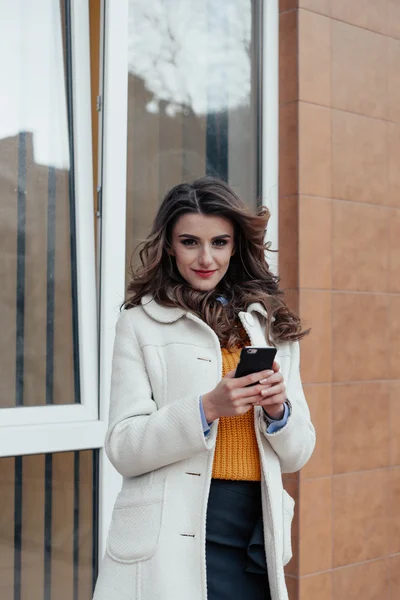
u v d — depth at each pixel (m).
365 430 3.67
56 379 2.94
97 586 1.85
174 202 1.91
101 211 3.05
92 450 2.97
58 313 2.96
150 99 3.26
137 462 1.79
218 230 1.91
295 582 3.42
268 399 1.76
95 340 3.00
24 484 2.84
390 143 3.80
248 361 1.72
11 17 2.90
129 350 1.92
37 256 2.93
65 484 2.92
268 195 3.52
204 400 1.76
